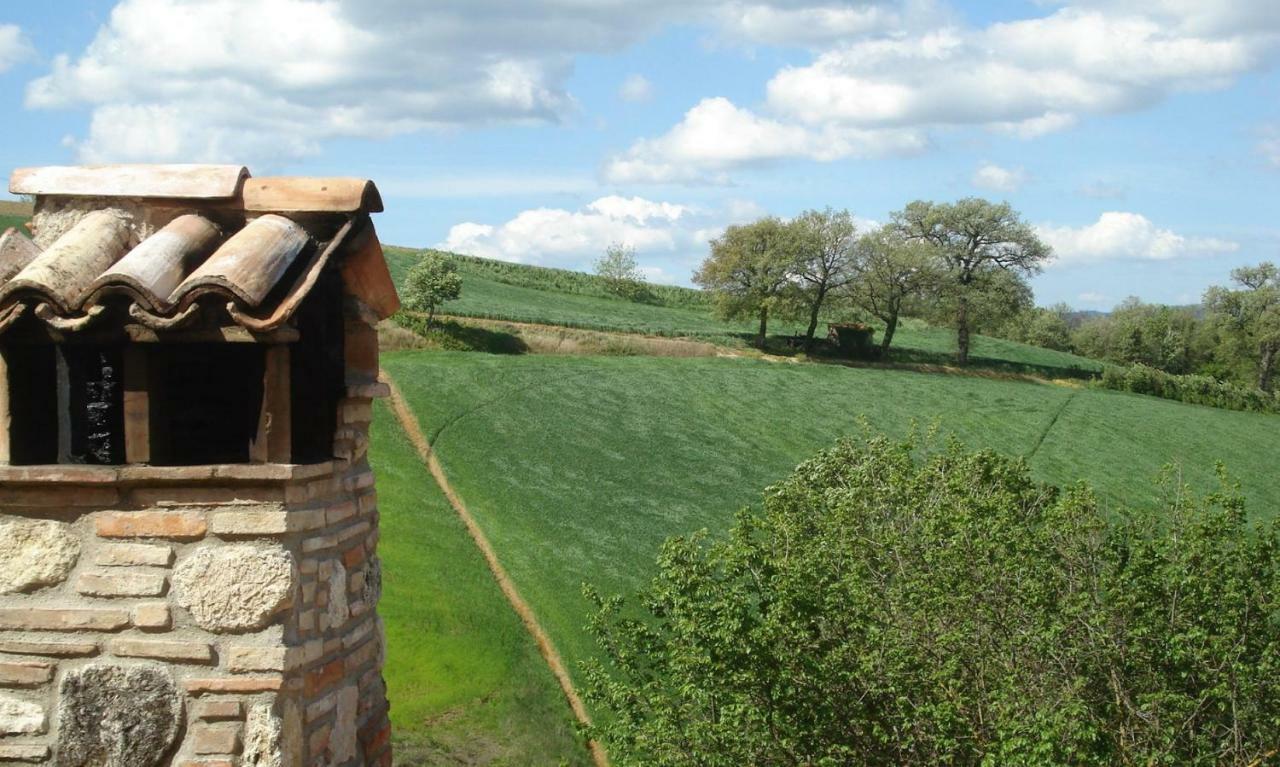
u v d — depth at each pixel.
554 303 101.25
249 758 4.25
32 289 4.06
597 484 48.62
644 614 35.16
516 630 32.53
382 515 39.75
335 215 4.80
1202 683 15.77
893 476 22.39
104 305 4.11
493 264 117.81
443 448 49.25
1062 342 137.88
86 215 4.78
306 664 4.52
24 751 4.26
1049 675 15.72
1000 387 82.31
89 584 4.28
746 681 17.39
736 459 56.44
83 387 4.29
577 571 38.03
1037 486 24.58
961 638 16.23
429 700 27.72
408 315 73.38
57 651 4.28
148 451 4.25
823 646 18.12
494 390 59.56
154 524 4.29
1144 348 123.94
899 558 19.47
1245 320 116.38
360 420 5.12
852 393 73.81
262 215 4.78
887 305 95.75
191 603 4.27
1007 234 103.19
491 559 38.19
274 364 4.28
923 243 102.00
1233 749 14.98
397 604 32.41
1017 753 14.45
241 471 4.25
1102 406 77.94
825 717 17.22
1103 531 17.98
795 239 92.81
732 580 19.44
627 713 19.06
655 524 44.53
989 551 17.36
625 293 116.31
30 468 4.20
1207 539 16.81
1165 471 19.95
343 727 4.85
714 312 98.25
